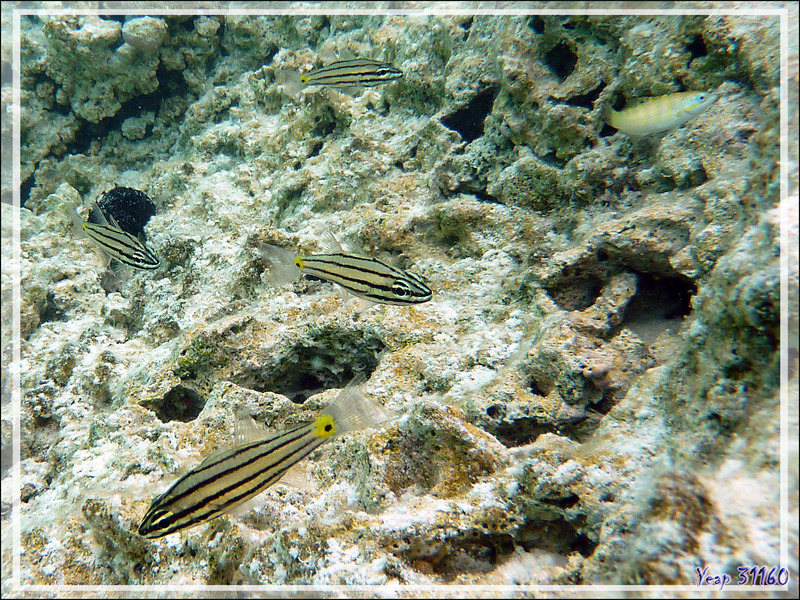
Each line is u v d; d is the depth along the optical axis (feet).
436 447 1.07
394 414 1.15
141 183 2.31
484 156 1.54
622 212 1.33
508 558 1.01
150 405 1.27
